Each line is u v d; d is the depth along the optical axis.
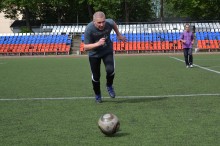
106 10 44.62
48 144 5.60
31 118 7.43
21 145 5.58
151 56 31.89
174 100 9.20
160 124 6.69
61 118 7.38
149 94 10.27
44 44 39.12
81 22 52.34
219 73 15.87
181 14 52.25
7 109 8.45
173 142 5.56
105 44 8.79
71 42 40.38
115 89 11.45
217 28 42.84
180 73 16.17
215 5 48.06
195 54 33.34
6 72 18.86
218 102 8.78
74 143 5.61
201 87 11.44
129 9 48.81
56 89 11.75
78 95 10.39
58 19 50.31
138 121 6.95
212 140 5.62
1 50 38.62
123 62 24.73
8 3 44.59
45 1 44.53
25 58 33.31
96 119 7.22
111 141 5.66
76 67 21.64
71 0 49.16
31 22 52.50
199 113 7.55
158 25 43.25
